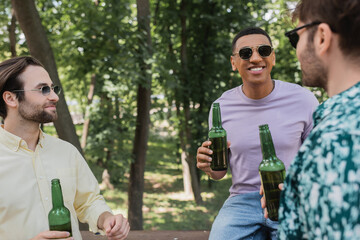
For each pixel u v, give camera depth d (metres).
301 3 0.82
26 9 4.43
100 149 11.40
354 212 0.61
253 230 1.65
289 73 9.41
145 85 6.86
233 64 1.86
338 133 0.66
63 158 1.61
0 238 1.42
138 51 6.70
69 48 6.68
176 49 10.30
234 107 1.79
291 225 0.72
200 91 9.68
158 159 17.75
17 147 1.49
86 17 6.59
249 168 1.73
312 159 0.68
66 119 4.85
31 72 1.49
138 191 7.83
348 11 0.69
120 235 1.55
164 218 10.10
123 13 7.00
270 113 1.71
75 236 1.57
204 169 1.74
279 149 1.70
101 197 1.73
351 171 0.62
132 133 11.06
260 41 1.71
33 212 1.46
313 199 0.66
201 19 9.34
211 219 10.20
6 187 1.43
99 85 8.44
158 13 9.45
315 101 1.76
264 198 1.32
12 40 7.39
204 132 10.14
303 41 0.80
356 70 0.72
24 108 1.49
